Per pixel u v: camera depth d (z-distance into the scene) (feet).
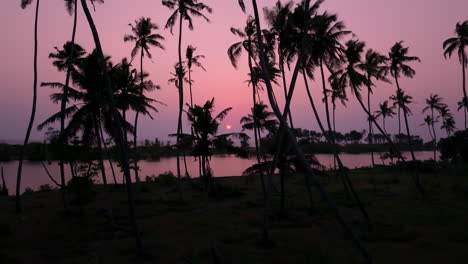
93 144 79.30
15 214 80.02
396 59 117.08
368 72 96.99
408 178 157.69
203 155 97.96
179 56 102.32
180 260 44.06
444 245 48.52
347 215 75.56
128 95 76.64
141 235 59.06
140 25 113.39
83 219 73.31
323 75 73.31
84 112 69.36
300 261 42.09
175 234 59.52
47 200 105.60
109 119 71.10
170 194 115.55
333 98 140.15
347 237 55.01
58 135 81.35
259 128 101.35
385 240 52.65
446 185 124.67
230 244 52.19
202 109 100.73
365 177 168.55
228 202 98.27
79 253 48.08
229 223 68.54
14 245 52.47
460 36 136.56
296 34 62.85
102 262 43.60
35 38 87.45
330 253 45.60
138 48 114.32
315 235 57.26
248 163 396.37
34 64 87.51
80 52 100.89
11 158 377.91
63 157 76.48
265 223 51.60
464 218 66.85
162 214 79.20
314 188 130.21
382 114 235.40
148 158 426.10
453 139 218.38
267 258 44.34
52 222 69.97
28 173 254.27
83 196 75.77
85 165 76.95
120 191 122.31
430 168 183.83
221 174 249.96
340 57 69.72
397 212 76.74
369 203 90.33
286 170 74.49
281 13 63.57
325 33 68.44
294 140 34.01
